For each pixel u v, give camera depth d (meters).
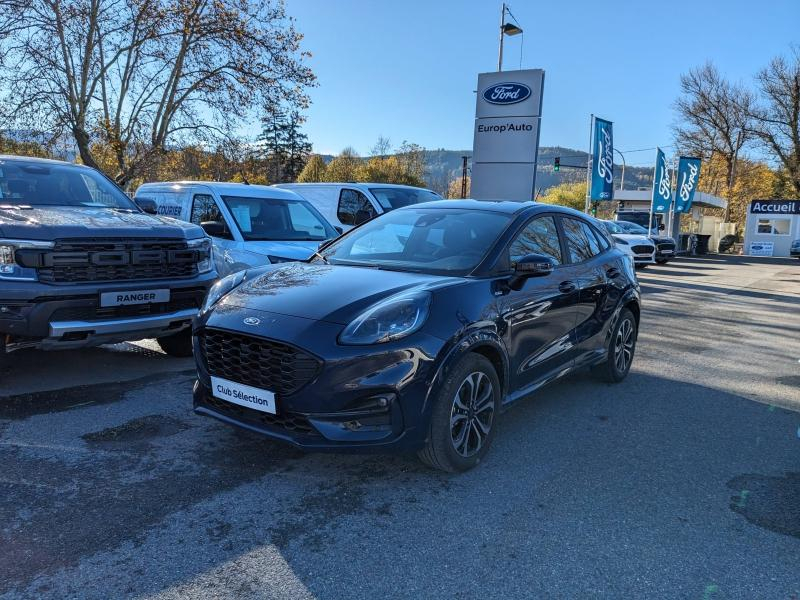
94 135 18.31
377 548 2.73
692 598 2.45
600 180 22.84
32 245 4.20
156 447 3.73
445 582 2.50
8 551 2.59
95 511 2.95
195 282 5.09
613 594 2.46
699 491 3.40
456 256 3.95
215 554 2.63
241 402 3.26
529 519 3.03
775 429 4.48
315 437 3.05
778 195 58.22
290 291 3.51
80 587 2.38
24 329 4.20
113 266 4.59
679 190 34.12
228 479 3.35
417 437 3.16
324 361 2.99
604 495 3.32
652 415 4.72
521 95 14.06
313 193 10.64
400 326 3.12
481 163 14.75
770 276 19.47
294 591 2.41
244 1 18.70
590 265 4.93
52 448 3.65
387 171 59.00
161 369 5.43
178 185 7.97
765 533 2.96
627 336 5.65
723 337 8.25
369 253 4.34
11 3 16.28
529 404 4.91
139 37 17.95
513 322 3.74
